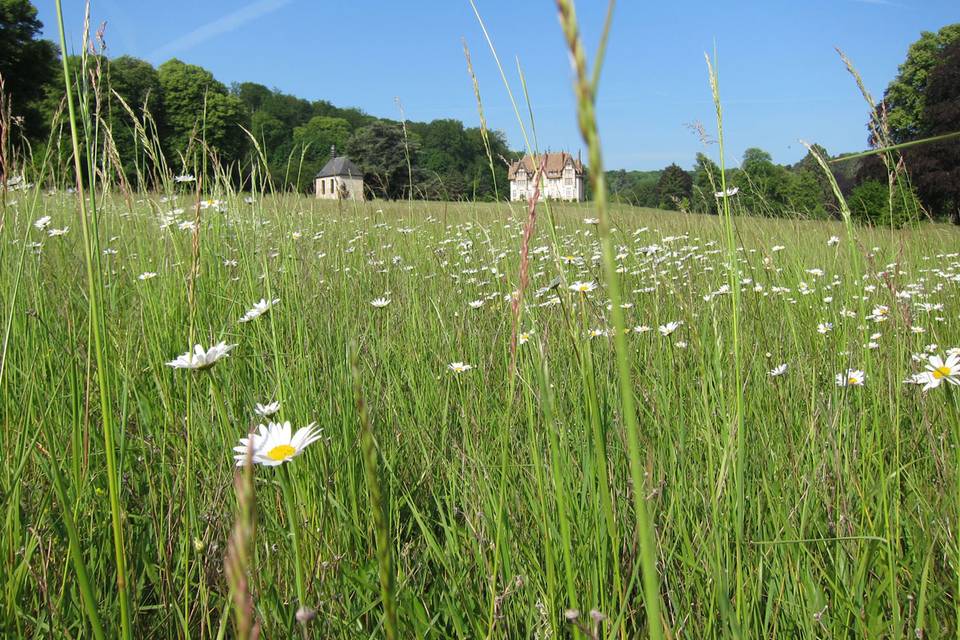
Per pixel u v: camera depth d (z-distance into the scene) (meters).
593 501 1.88
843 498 1.92
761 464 2.17
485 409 2.62
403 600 1.79
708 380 2.35
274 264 3.92
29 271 3.05
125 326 3.04
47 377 2.77
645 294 4.09
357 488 2.24
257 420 2.43
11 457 1.99
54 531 1.92
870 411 2.55
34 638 1.59
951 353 1.79
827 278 5.04
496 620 1.64
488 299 4.39
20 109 22.98
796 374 2.84
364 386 2.82
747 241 5.93
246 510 0.53
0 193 2.67
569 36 0.48
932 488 2.13
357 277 4.61
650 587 0.68
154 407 2.64
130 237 4.55
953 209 17.91
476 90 2.04
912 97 27.38
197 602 1.80
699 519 2.01
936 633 1.63
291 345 2.96
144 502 2.18
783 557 1.82
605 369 2.47
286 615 1.58
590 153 0.51
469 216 7.52
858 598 1.69
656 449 2.18
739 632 1.46
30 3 24.58
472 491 2.10
